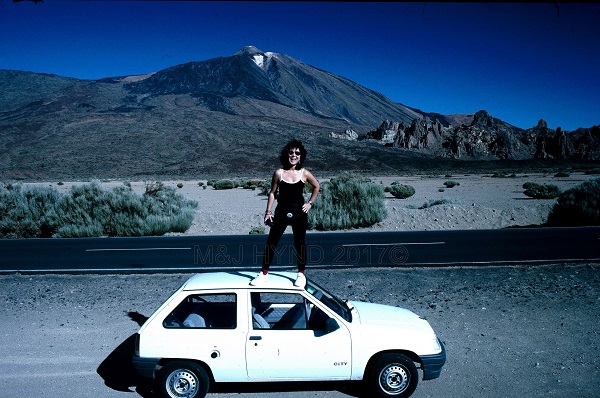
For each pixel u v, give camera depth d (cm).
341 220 2334
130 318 934
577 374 673
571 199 2398
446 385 648
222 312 617
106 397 630
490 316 917
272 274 674
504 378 665
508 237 1930
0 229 2225
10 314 968
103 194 2380
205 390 593
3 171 14262
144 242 1939
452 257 1502
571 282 1148
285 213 648
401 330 613
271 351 586
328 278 1240
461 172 14150
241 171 15112
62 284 1209
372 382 600
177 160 16462
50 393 639
